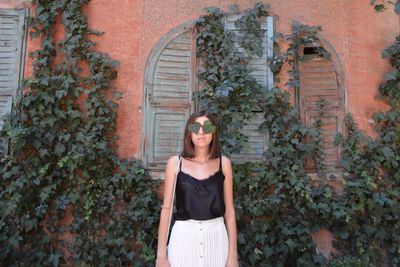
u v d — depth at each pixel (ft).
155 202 12.32
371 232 12.34
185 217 7.43
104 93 12.88
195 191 7.38
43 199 11.80
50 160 12.30
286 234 12.00
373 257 12.17
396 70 13.23
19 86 12.56
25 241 11.81
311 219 12.53
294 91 13.41
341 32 13.74
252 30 13.57
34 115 12.32
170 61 13.44
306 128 12.92
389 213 12.56
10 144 12.34
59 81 12.58
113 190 12.38
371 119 13.29
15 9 13.19
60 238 12.17
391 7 14.07
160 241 7.50
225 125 12.80
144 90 13.19
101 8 13.37
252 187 12.41
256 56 13.57
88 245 12.05
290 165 12.73
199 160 7.80
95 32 13.12
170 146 13.08
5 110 12.71
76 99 12.82
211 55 13.20
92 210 12.18
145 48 13.37
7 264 11.51
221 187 7.70
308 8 13.82
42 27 12.89
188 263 7.20
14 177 12.00
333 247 12.60
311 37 13.39
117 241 11.94
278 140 12.81
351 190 12.40
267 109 13.06
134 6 13.51
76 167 12.05
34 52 12.74
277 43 13.52
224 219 8.11
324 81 13.61
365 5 13.91
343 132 13.24
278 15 13.73
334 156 13.16
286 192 12.67
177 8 13.66
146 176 12.59
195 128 7.54
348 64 13.60
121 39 13.32
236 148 12.51
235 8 13.58
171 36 13.52
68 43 12.78
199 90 13.35
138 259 12.23
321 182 12.79
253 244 12.24
